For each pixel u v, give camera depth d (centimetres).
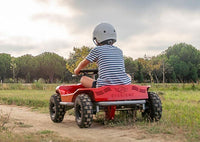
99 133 527
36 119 791
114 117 656
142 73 7588
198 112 718
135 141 450
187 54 9312
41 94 1681
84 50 2406
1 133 505
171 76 8169
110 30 618
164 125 550
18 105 1278
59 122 711
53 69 8619
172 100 1105
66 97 642
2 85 2748
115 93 564
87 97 575
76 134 525
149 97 602
